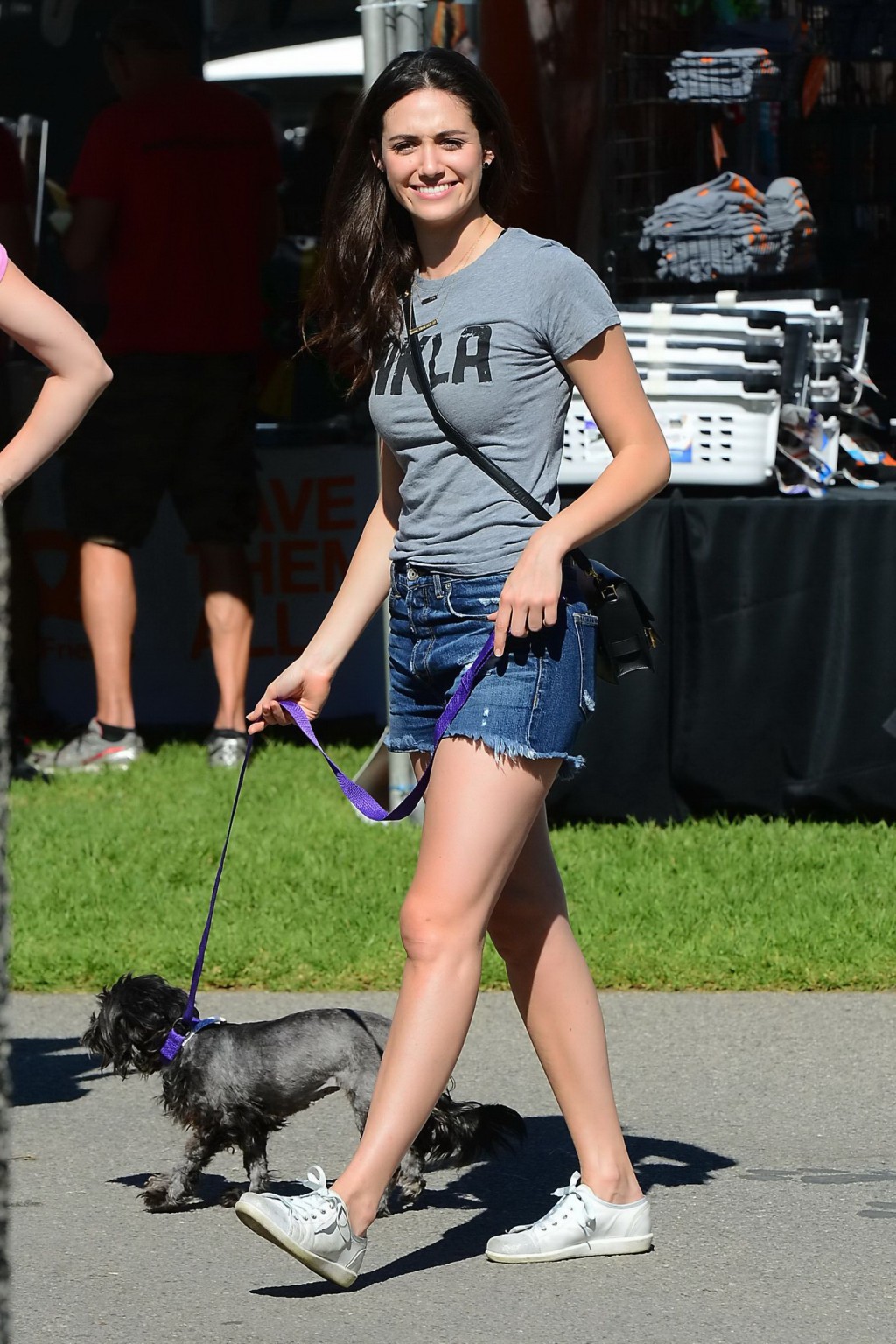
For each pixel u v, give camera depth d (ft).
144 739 53.52
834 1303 20.80
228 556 49.65
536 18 46.60
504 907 21.59
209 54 71.26
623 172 46.60
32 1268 22.08
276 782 47.37
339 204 21.26
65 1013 31.89
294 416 56.08
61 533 54.44
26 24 64.49
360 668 55.11
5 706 13.94
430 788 20.71
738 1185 24.38
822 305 42.60
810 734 41.47
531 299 20.42
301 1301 21.01
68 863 39.93
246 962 33.22
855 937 34.27
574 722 20.62
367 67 40.55
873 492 42.75
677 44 46.42
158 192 47.98
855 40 47.16
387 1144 20.24
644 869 38.60
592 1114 22.13
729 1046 29.89
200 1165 23.84
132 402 48.47
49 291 60.13
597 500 20.30
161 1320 20.56
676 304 42.09
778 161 47.65
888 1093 27.86
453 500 20.71
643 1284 21.34
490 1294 21.12
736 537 41.24
